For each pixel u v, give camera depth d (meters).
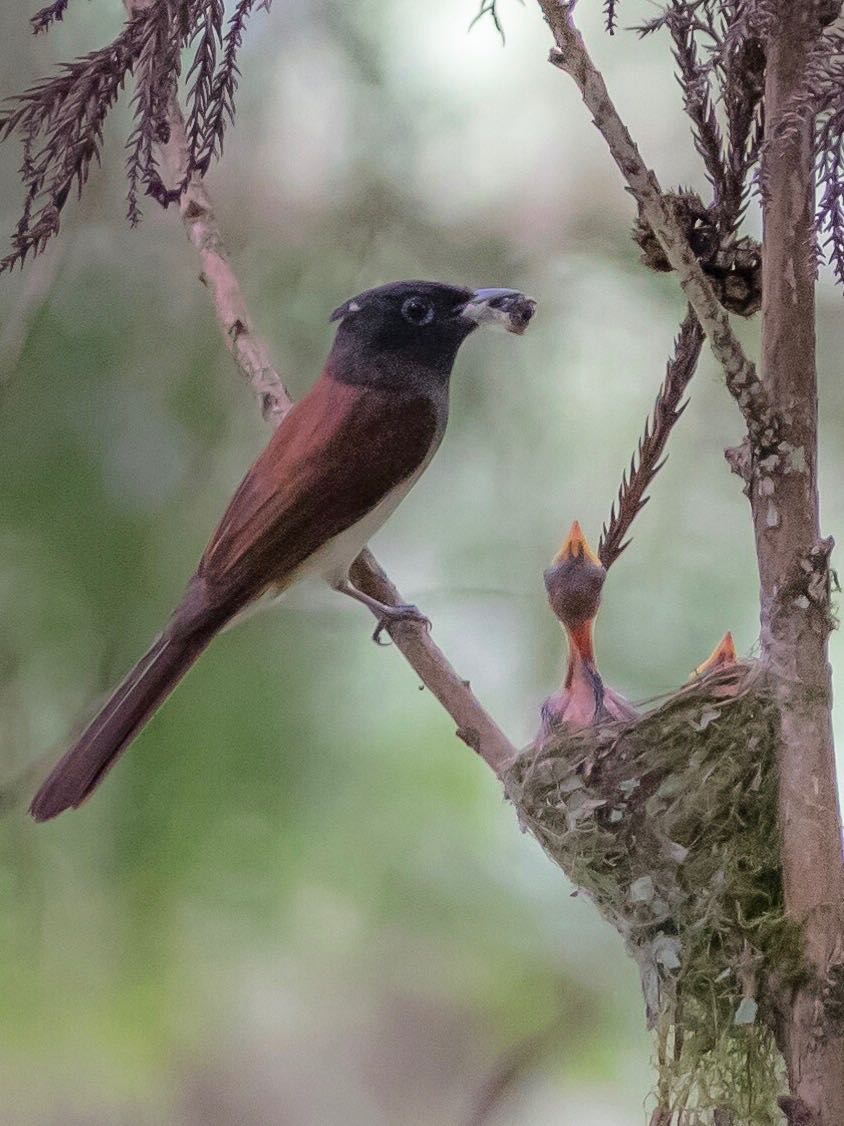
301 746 9.42
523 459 10.41
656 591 9.84
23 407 9.55
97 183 9.96
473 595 9.95
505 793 6.30
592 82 4.33
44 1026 9.45
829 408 10.40
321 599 9.80
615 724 5.93
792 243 4.41
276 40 10.78
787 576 4.46
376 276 10.76
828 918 4.40
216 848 9.19
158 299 10.14
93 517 9.45
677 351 5.71
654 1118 5.12
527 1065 10.46
